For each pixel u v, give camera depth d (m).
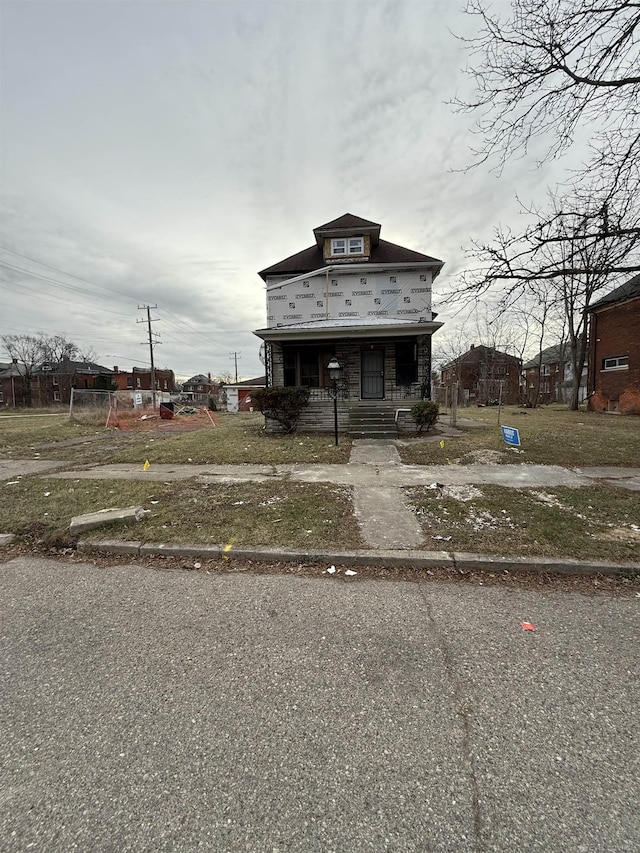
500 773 1.61
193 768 1.64
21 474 7.32
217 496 5.50
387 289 16.17
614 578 3.27
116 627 2.65
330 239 16.45
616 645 2.42
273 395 12.13
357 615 2.76
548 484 5.98
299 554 3.63
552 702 1.97
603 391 19.47
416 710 1.93
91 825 1.43
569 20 5.20
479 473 6.77
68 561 3.74
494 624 2.64
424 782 1.57
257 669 2.23
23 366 54.03
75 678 2.18
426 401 12.11
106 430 15.29
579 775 1.59
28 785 1.58
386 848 1.34
